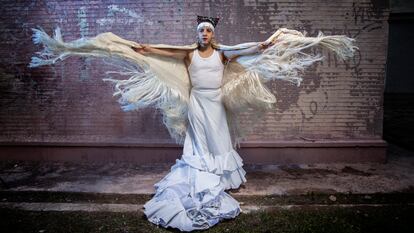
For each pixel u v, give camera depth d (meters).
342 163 4.26
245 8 4.03
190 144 3.32
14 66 4.31
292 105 4.23
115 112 4.32
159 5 4.08
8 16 4.21
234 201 3.02
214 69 3.09
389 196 3.34
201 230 2.70
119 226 2.80
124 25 4.14
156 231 2.72
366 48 4.11
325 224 2.79
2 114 4.42
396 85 10.35
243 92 3.15
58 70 4.29
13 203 3.24
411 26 9.93
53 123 4.40
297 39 2.93
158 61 3.10
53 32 4.20
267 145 4.21
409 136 5.89
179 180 3.13
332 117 4.25
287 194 3.35
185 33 4.10
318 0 4.00
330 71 4.16
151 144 4.25
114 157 4.34
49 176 3.89
